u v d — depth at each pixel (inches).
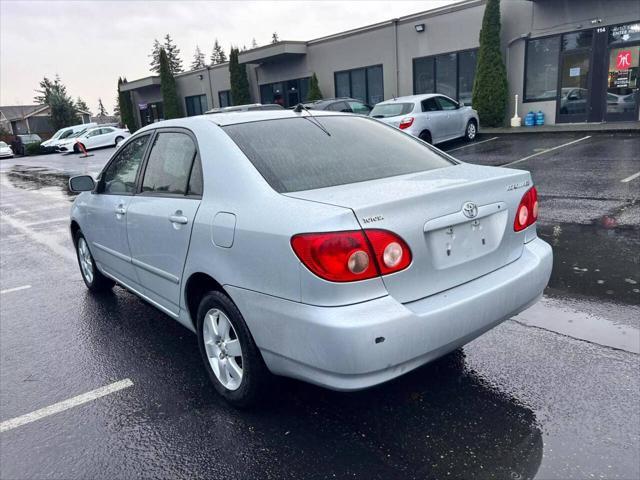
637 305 160.1
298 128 131.0
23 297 216.5
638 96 619.8
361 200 96.7
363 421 113.7
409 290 97.9
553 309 161.9
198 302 131.0
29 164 1093.1
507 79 724.7
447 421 111.4
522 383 123.2
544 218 268.8
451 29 770.8
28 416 126.3
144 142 155.6
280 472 99.9
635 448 98.5
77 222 200.7
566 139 565.6
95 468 105.3
